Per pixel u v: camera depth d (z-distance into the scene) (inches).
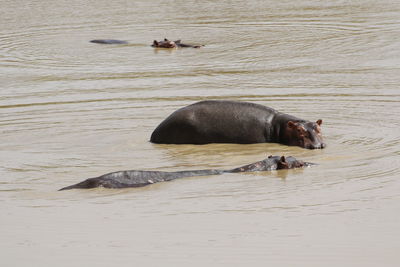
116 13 7062.0
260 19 6318.9
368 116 2997.0
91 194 2044.8
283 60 4493.1
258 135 2669.8
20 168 2356.1
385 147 2503.7
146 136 2795.3
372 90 3533.5
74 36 5812.0
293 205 1894.7
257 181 2142.0
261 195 1994.3
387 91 3501.5
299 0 7598.4
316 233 1676.9
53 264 1528.1
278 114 2721.5
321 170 2249.0
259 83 3816.4
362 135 2691.9
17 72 4414.4
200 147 2628.0
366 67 4165.8
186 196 2005.4
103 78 4148.6
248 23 6112.2
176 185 2118.6
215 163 2394.2
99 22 6525.6
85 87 3880.4
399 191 1988.2
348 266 1482.5
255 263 1505.9
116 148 2618.1
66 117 3152.1
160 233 1704.0
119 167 2353.6
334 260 1514.5
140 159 2458.2
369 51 4653.1
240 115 2696.9
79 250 1604.3
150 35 5777.6
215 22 6279.5
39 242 1663.4
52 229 1752.0
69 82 4050.2
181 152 2554.1
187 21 6412.4
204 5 7445.9
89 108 3329.2
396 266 1478.8
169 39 5541.3
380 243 1604.3
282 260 1519.4
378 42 4931.1
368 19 6033.5
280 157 2313.0
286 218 1790.1
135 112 3213.6
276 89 3631.9
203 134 2674.7
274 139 2672.2
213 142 2679.6
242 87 3722.9
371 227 1707.7
